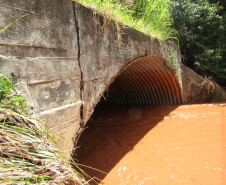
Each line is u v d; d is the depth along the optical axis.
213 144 5.21
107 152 5.12
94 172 4.11
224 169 4.02
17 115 1.83
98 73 3.90
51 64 2.67
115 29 4.51
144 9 7.12
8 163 1.54
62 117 2.88
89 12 3.52
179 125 7.03
